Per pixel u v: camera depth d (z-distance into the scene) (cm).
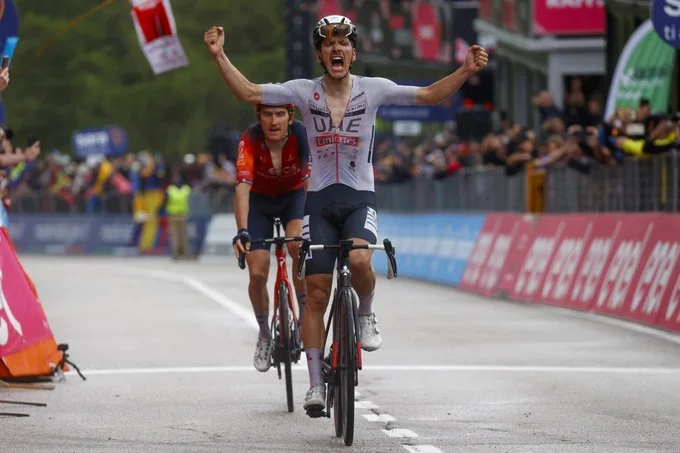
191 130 18688
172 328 4181
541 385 2870
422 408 2570
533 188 5094
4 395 2788
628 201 4284
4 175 3319
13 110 19925
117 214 10212
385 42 9794
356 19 9688
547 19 6781
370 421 2425
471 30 9519
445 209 6322
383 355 3431
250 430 2352
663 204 4009
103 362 3344
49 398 2748
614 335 3809
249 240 2369
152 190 9856
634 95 5278
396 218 7188
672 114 4256
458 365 3222
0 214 3052
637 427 2341
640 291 4084
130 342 3791
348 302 2180
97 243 10288
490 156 5747
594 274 4472
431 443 2197
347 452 2128
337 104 2256
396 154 7506
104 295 5656
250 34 19200
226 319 4475
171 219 9112
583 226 4625
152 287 6153
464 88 8600
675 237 3875
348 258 2259
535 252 5047
